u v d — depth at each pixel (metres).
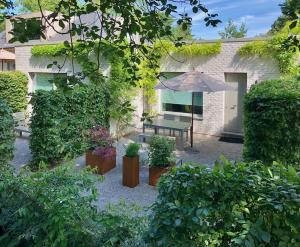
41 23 2.41
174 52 11.51
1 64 17.06
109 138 8.05
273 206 2.08
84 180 3.19
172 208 2.19
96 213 2.94
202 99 11.58
